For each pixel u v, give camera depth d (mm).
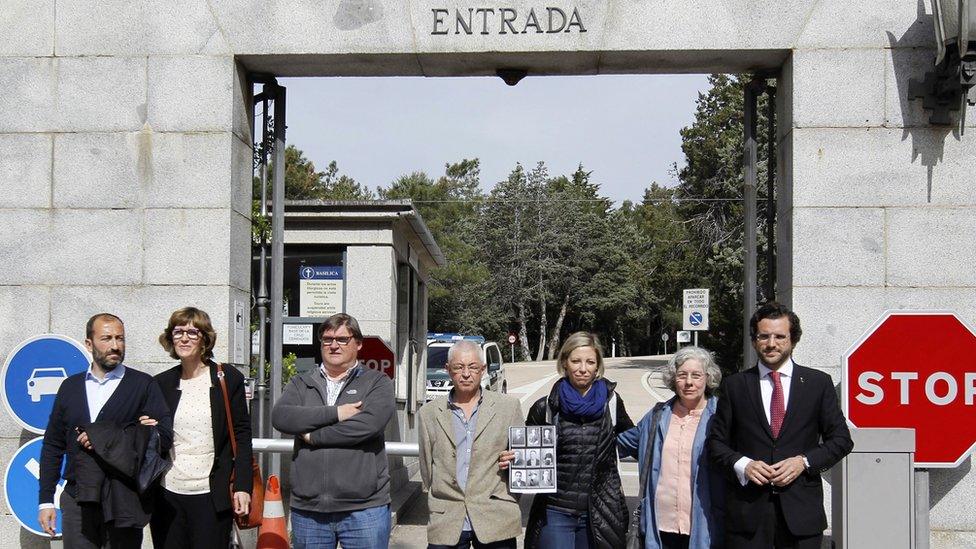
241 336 8703
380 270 14969
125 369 6492
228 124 8391
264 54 8367
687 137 49938
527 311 77875
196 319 6477
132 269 8367
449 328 61156
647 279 74312
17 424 8250
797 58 8094
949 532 7762
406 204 14734
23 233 8414
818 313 7996
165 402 6410
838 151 8047
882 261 7984
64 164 8438
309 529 6316
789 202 8188
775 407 5969
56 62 8477
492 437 6316
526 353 75188
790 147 8180
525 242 76125
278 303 8898
